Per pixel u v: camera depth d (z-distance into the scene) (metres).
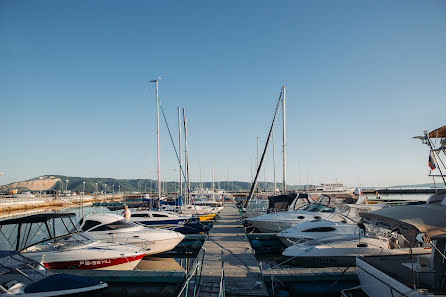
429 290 5.84
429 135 7.95
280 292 9.02
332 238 12.16
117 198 71.62
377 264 7.94
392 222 6.38
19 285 7.16
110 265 10.79
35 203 48.12
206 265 10.58
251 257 11.65
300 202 20.33
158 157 25.98
